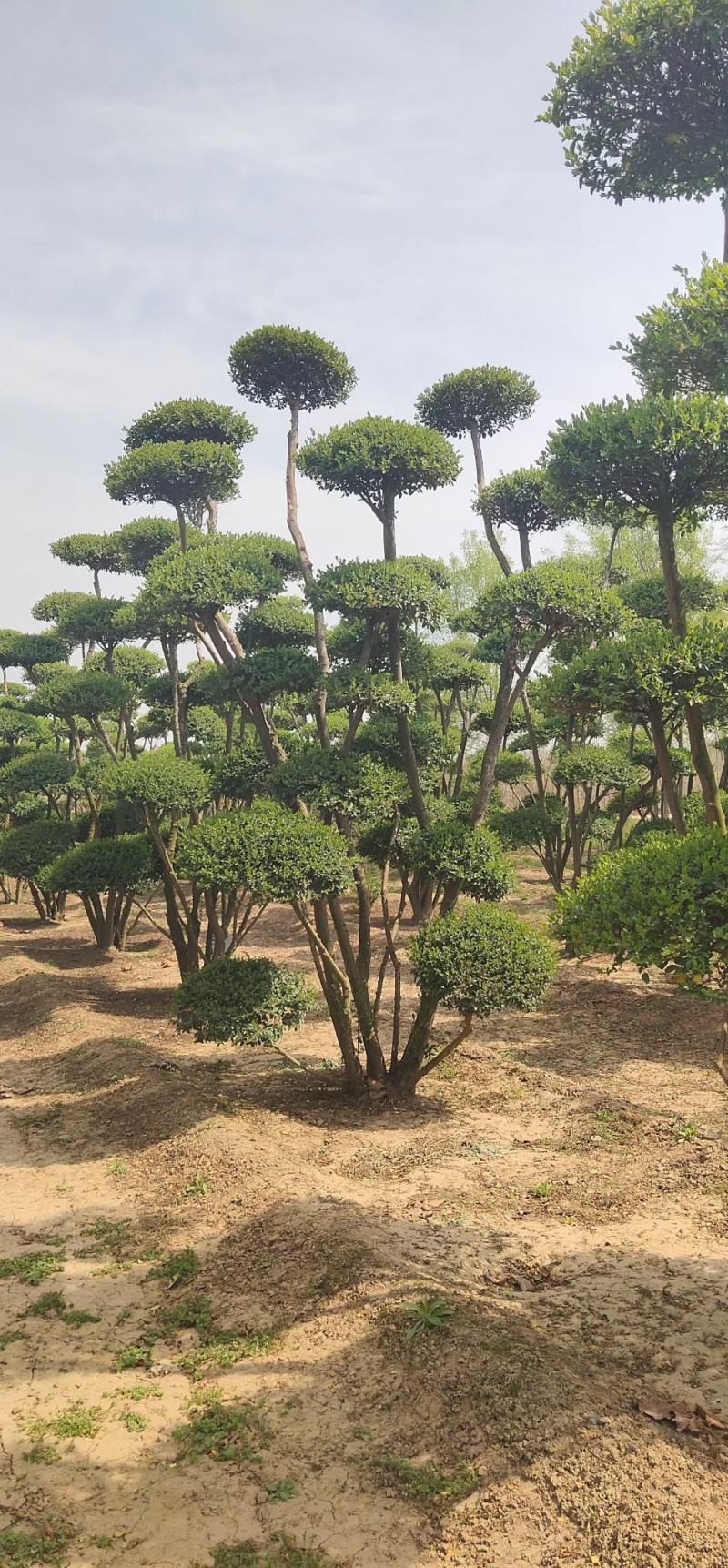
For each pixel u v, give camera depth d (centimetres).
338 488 952
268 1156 720
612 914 500
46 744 2792
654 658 842
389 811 859
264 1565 338
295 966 1543
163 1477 387
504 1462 375
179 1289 554
